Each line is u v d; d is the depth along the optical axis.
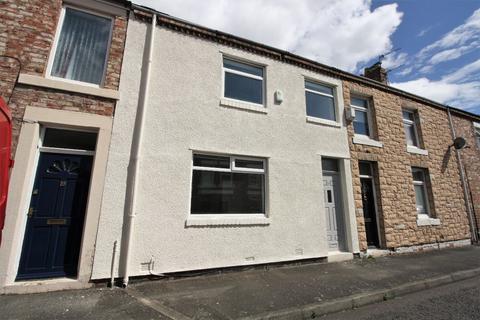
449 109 11.56
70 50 5.34
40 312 3.56
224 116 6.37
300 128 7.40
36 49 4.89
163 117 5.65
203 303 4.05
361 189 8.38
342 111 8.38
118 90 5.33
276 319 3.69
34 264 4.42
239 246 5.93
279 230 6.46
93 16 5.64
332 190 7.77
